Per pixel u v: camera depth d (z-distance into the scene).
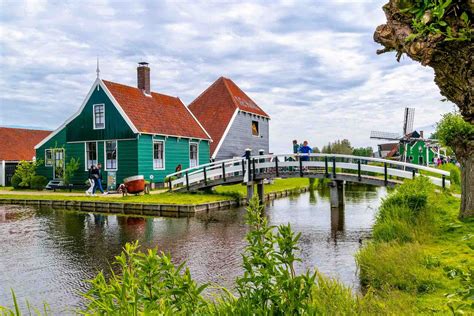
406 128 50.28
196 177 22.28
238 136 32.34
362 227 13.38
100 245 10.76
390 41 1.97
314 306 3.11
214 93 34.09
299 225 13.85
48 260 9.18
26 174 27.77
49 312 6.10
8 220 15.47
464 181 9.17
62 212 17.95
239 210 18.19
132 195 21.08
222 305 3.16
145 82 27.84
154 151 25.47
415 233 8.20
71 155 26.27
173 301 2.89
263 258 2.98
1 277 7.91
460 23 1.68
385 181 16.77
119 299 2.85
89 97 25.28
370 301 4.52
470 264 5.81
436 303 4.69
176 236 11.95
